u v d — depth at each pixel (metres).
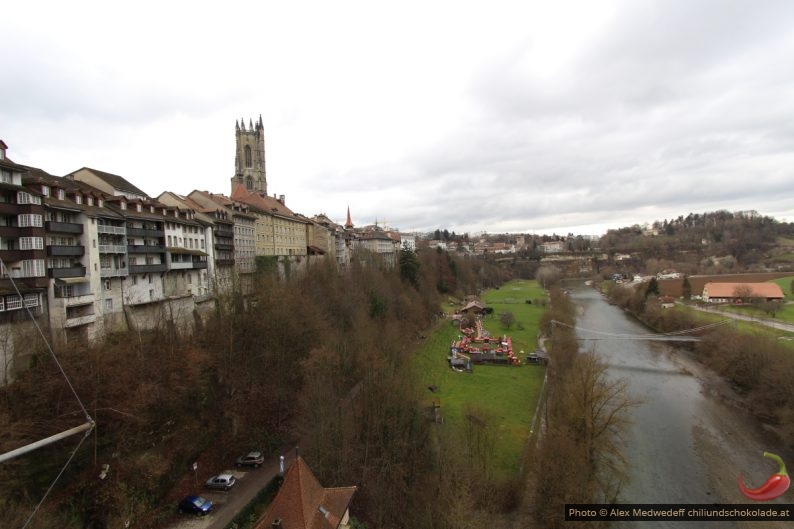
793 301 149.88
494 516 43.97
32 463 37.56
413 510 43.31
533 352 102.75
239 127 171.00
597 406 61.88
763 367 75.31
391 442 48.06
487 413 62.50
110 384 45.34
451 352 101.25
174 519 41.41
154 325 64.94
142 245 67.19
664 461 57.16
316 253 136.25
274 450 53.50
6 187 46.62
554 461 45.78
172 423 49.72
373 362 57.53
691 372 91.19
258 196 122.19
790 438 58.94
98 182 72.31
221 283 77.00
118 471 41.78
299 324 67.06
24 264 48.06
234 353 62.19
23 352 45.41
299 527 31.75
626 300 167.38
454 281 195.00
